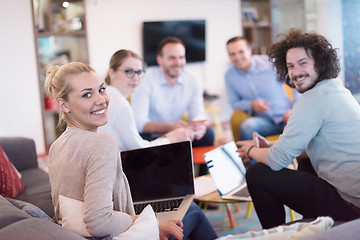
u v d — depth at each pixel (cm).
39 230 116
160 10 716
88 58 651
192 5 750
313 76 220
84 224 141
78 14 657
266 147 255
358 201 202
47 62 648
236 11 805
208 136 392
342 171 207
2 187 263
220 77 793
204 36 755
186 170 211
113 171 142
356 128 207
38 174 326
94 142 146
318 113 210
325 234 101
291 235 115
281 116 457
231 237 118
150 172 211
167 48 389
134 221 146
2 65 575
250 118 449
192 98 416
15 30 582
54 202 158
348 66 882
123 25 682
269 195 230
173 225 161
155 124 369
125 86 293
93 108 155
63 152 152
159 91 396
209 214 332
